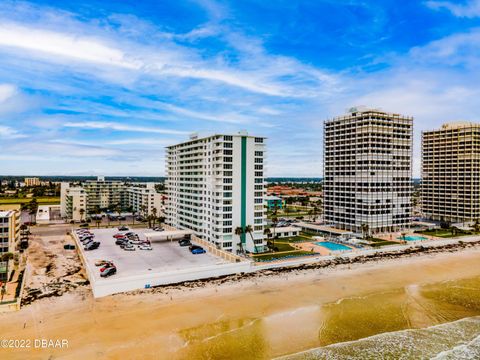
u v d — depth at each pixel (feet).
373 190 510.58
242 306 242.37
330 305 249.55
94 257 337.93
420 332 214.28
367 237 474.49
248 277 305.12
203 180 411.54
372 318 231.30
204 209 408.26
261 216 398.21
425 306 253.24
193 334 200.95
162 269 295.69
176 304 242.58
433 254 411.34
